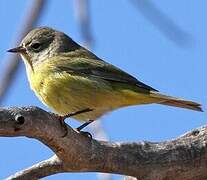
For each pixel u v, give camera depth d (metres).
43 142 8.97
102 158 9.63
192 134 10.67
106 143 9.73
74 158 9.40
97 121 9.83
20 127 8.24
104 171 9.88
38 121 8.43
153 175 10.13
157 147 10.20
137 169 9.99
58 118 8.86
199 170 10.43
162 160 10.11
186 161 10.25
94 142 9.54
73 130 9.20
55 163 9.42
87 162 9.56
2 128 8.13
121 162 9.84
